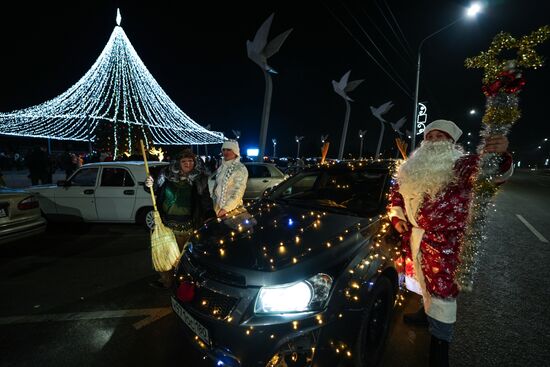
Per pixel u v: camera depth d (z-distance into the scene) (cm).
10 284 374
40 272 410
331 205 307
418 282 226
